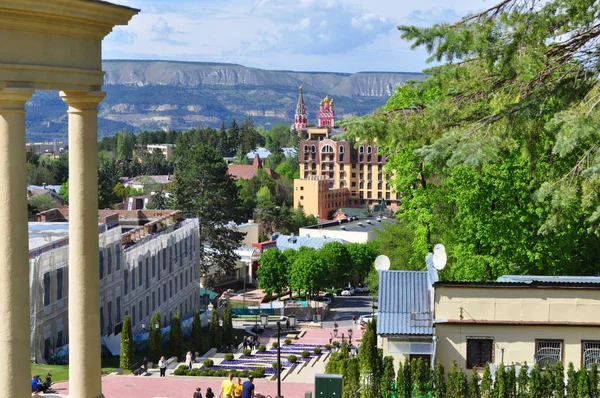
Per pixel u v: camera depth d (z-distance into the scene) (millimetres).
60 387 65500
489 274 67688
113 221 139000
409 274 46125
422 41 35562
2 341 17484
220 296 185500
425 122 38000
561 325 39375
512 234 64438
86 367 20375
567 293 39531
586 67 36094
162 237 129000
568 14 34594
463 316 40125
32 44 17672
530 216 64438
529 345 39719
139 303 116688
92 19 18781
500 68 35312
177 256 137250
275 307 170875
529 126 35469
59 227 104875
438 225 76812
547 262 64688
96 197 20297
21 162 17516
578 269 65562
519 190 64188
